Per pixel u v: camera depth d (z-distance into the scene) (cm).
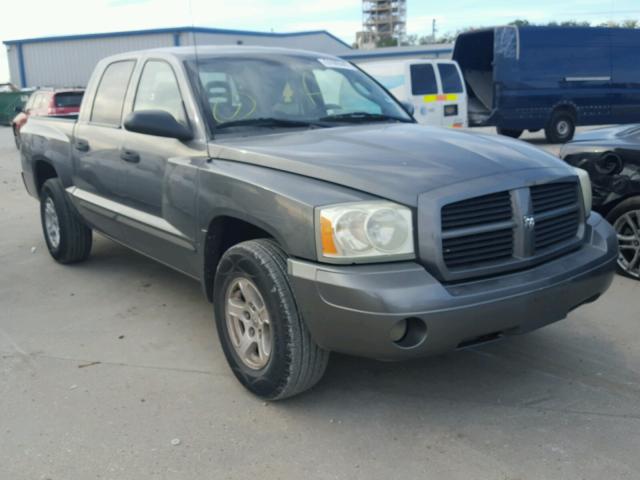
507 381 370
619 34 1691
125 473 289
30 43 4434
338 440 313
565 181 344
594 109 1702
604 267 348
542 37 1627
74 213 573
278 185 321
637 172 522
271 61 457
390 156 334
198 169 376
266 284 318
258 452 304
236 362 356
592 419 328
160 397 356
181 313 482
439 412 338
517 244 317
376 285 285
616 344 417
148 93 455
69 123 564
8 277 575
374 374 379
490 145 360
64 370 390
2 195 1036
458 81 1408
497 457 296
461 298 290
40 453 304
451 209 300
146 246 459
